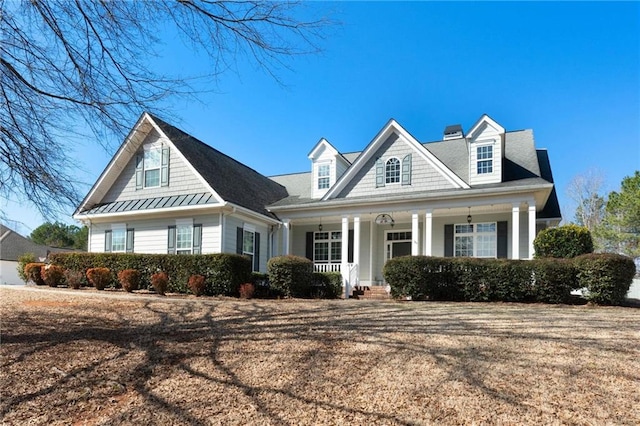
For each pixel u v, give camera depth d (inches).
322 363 217.9
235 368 215.8
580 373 193.8
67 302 429.7
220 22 228.8
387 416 158.7
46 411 173.3
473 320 322.3
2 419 166.1
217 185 642.8
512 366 204.5
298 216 713.6
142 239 678.5
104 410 174.1
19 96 237.0
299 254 786.2
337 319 333.4
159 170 684.1
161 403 178.4
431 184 645.3
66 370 215.2
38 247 1451.8
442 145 750.5
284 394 182.2
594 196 1654.8
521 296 463.2
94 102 242.2
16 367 217.2
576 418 151.9
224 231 622.5
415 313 362.3
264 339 266.8
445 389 179.8
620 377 188.2
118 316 351.6
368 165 695.7
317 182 754.2
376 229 742.5
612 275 422.9
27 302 426.9
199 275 540.7
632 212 1231.5
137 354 240.1
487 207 621.9
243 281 546.6
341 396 177.9
